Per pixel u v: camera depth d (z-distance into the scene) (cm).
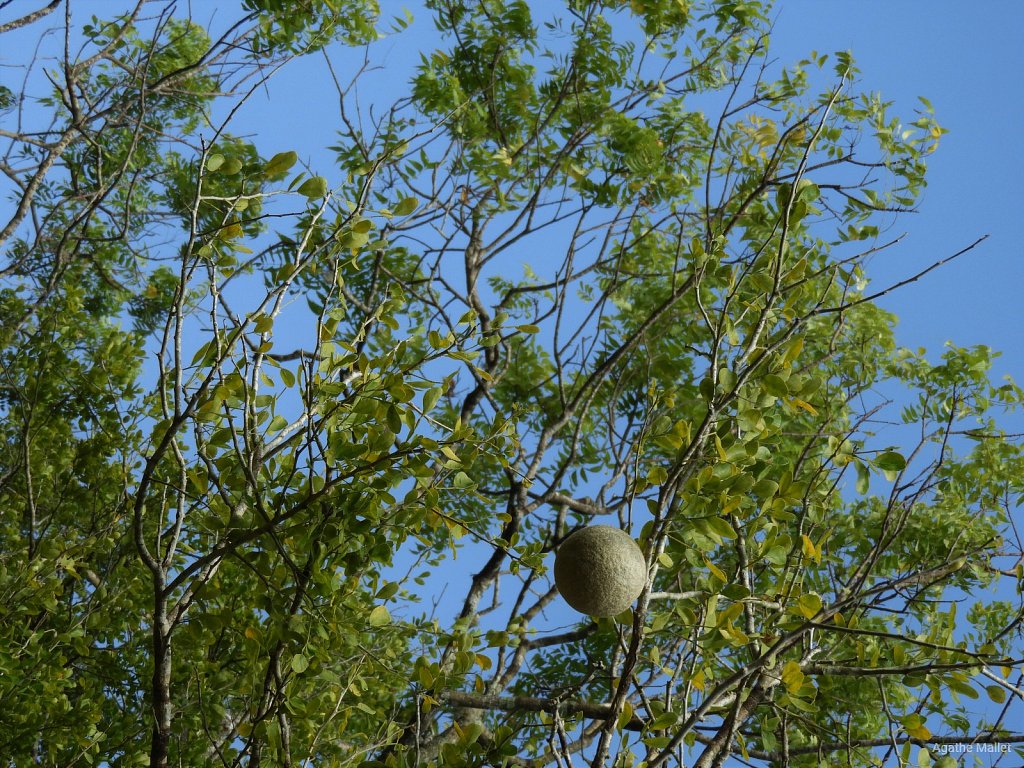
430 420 368
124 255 932
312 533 374
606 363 711
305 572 374
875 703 583
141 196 947
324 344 384
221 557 365
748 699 373
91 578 637
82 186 879
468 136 827
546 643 722
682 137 850
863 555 647
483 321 831
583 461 864
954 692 372
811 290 505
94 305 912
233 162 371
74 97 632
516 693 714
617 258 860
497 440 403
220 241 366
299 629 363
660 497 340
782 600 356
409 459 370
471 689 643
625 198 822
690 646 380
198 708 515
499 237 852
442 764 416
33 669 523
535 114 870
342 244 382
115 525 621
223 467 378
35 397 608
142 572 582
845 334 731
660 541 342
